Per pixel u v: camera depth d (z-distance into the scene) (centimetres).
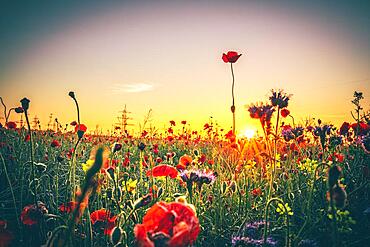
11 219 357
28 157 557
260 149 467
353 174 459
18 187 420
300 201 398
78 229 291
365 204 368
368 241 315
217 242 338
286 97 305
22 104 221
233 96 412
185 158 410
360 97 539
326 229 305
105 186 353
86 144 845
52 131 964
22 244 288
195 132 1088
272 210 376
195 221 131
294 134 481
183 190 420
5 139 748
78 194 122
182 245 123
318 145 560
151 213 135
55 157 569
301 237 291
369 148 335
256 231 316
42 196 384
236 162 487
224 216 386
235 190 389
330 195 160
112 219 259
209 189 411
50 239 162
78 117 251
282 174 469
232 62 406
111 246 261
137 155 704
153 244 116
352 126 543
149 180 440
